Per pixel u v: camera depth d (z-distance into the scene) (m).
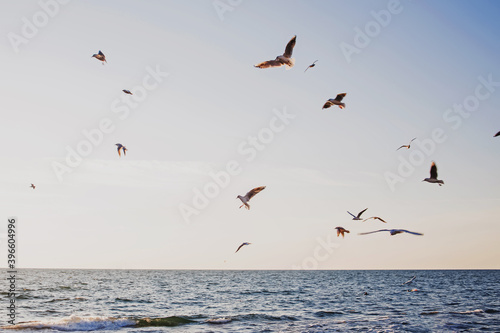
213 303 40.41
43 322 24.66
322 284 83.25
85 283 76.19
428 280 104.19
